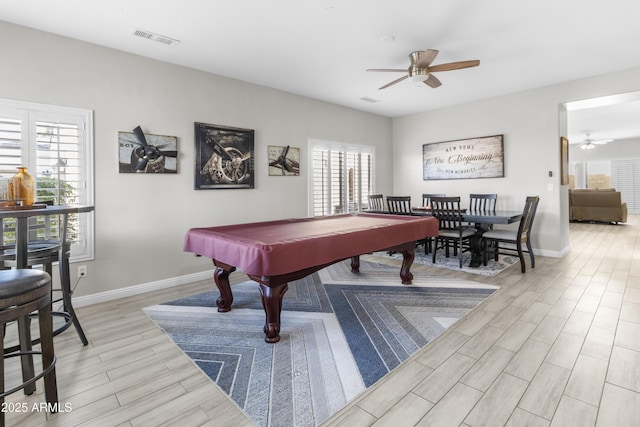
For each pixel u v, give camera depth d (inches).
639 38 128.9
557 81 181.8
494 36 126.1
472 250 180.7
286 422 61.6
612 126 320.5
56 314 89.5
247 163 174.4
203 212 158.7
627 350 85.0
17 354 64.9
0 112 108.0
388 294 132.8
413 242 144.6
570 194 352.5
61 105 119.3
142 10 104.3
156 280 144.1
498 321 104.7
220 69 156.4
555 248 193.5
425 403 66.1
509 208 209.5
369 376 76.2
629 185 438.9
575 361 80.4
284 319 109.2
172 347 91.0
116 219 132.6
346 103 223.0
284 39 126.3
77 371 79.0
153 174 142.2
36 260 85.6
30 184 86.0
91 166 125.7
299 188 202.1
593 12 109.5
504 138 209.6
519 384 71.6
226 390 71.5
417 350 87.7
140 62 138.0
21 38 111.9
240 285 148.1
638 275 152.9
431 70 134.2
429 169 248.4
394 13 108.6
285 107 193.0
